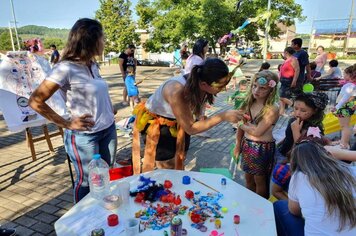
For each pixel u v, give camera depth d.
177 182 1.91
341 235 1.38
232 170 3.44
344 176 1.43
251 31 15.98
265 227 1.44
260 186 2.52
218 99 7.55
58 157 3.85
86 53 1.90
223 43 11.63
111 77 12.70
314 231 1.42
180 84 1.83
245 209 1.59
